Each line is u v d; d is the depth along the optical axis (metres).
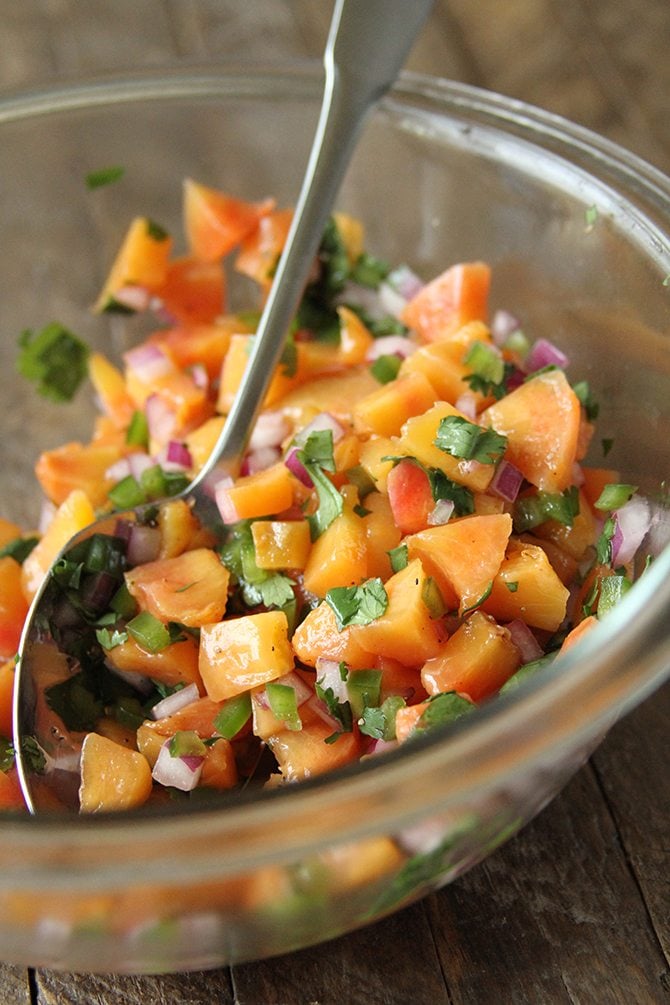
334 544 0.47
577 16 0.68
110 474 0.54
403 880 0.43
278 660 0.46
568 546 0.48
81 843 0.39
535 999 0.46
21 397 0.59
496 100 0.53
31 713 0.47
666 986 0.46
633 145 0.63
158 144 0.57
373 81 0.51
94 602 0.49
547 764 0.41
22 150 0.56
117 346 0.59
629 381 0.50
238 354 0.53
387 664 0.46
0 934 0.42
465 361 0.50
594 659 0.40
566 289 0.53
